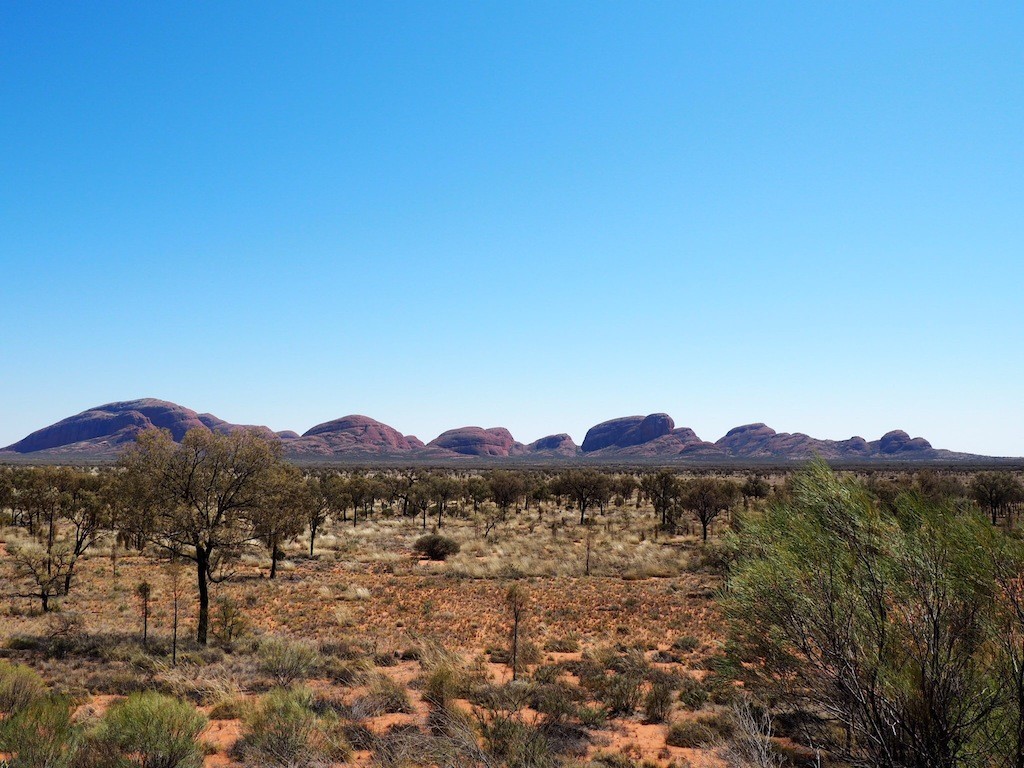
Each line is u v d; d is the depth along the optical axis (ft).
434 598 101.45
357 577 122.11
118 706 31.30
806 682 19.43
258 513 67.92
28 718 27.43
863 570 18.76
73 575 103.30
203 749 32.48
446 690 44.01
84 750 27.09
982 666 16.56
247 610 89.45
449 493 233.76
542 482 307.17
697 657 64.90
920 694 16.80
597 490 236.02
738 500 189.88
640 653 63.46
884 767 17.29
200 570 65.36
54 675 49.11
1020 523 16.88
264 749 31.42
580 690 49.65
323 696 43.47
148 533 64.28
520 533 190.29
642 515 233.76
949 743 16.70
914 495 18.99
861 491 19.61
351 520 221.46
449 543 152.05
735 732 27.81
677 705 46.83
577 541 172.14
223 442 66.54
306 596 100.53
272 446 68.69
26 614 79.00
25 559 85.30
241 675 51.44
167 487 64.75
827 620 18.70
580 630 80.02
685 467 613.11
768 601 19.63
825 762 20.01
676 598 101.81
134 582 103.45
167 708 30.22
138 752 28.17
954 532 16.87
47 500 123.95
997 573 16.03
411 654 62.69
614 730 41.04
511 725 34.81
